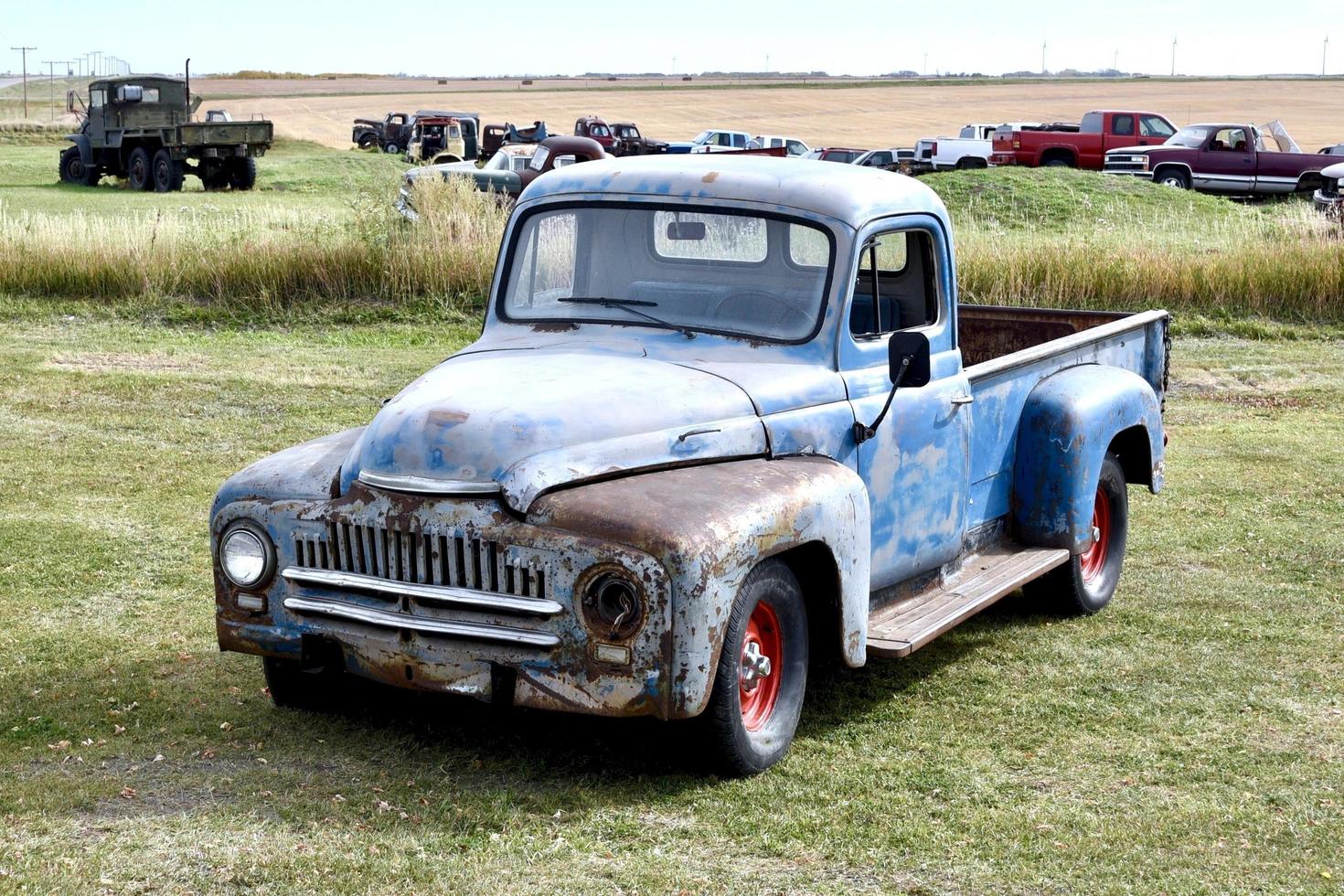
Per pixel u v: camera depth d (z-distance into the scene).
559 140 23.75
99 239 15.48
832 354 4.62
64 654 5.24
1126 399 6.02
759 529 3.90
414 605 3.94
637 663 3.71
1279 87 150.00
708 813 3.93
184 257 15.29
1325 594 6.39
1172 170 30.97
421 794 4.02
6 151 45.81
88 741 4.38
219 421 9.88
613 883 3.50
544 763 4.27
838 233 4.62
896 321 4.98
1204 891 3.56
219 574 4.25
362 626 4.03
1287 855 3.76
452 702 4.78
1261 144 30.92
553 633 3.79
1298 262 15.88
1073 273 15.70
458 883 3.47
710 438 4.20
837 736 4.58
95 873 3.46
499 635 3.81
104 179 36.75
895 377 4.49
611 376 4.30
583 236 4.85
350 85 183.00
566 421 4.01
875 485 4.76
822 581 4.38
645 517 3.74
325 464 4.28
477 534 3.83
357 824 3.80
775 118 102.50
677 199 4.72
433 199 16.41
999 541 5.80
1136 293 15.75
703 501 3.88
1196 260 16.20
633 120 97.62
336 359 12.55
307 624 4.12
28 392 10.55
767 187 4.69
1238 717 4.84
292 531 4.11
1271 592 6.43
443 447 3.94
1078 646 5.64
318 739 4.45
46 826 3.74
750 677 4.16
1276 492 8.45
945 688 5.11
